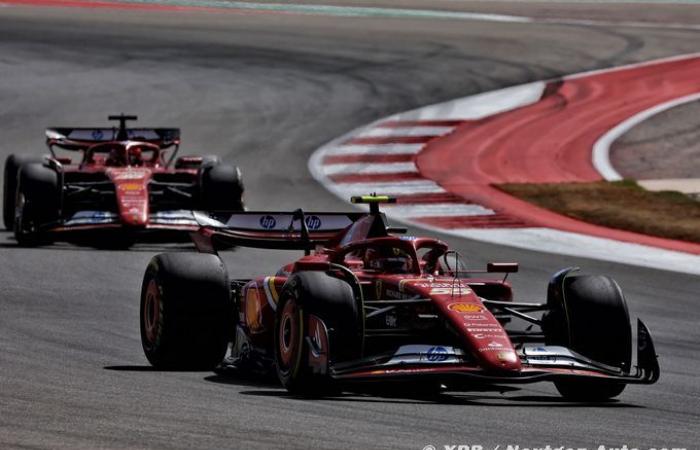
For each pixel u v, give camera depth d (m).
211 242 42.00
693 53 172.88
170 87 136.38
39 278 58.06
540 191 97.50
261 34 172.50
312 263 33.88
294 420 29.00
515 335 36.03
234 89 137.00
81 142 77.56
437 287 34.75
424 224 84.00
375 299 36.47
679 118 132.75
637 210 90.62
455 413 31.12
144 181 70.38
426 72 152.62
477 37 180.75
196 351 37.06
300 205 89.88
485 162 111.62
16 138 113.44
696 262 72.38
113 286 56.75
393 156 111.88
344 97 136.75
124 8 190.75
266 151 111.50
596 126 128.62
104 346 42.25
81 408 29.73
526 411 32.19
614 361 34.47
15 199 72.94
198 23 179.12
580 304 34.66
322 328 31.95
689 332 51.34
